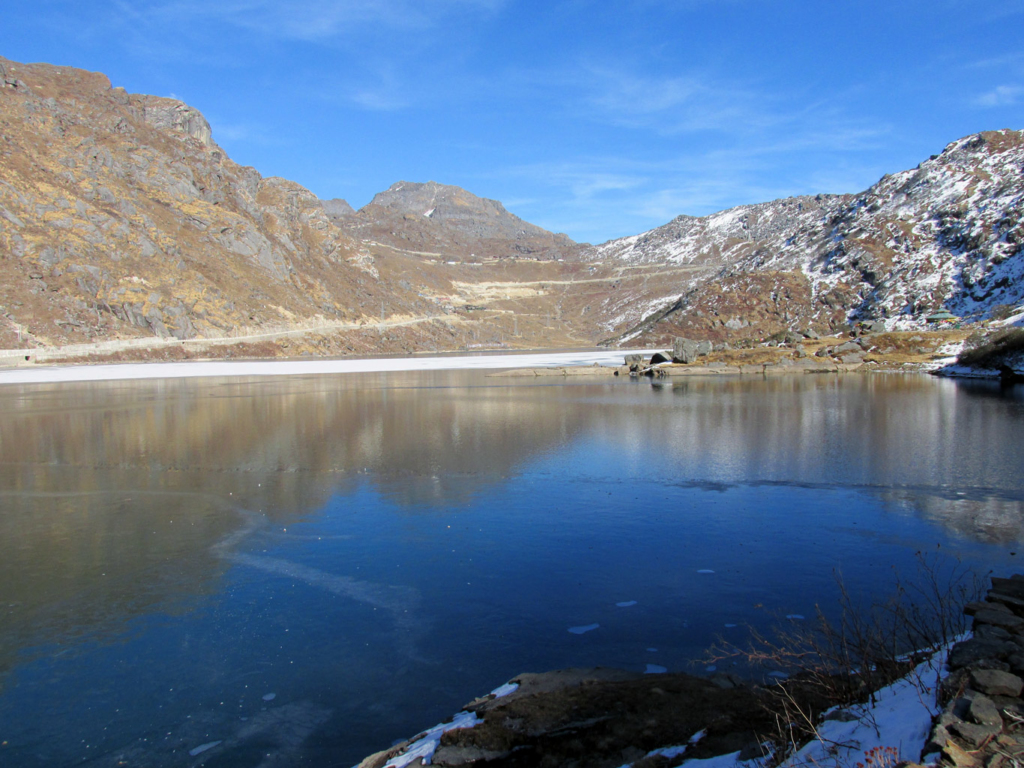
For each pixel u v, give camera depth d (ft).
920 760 12.72
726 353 195.62
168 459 60.85
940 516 40.22
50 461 60.75
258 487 50.24
